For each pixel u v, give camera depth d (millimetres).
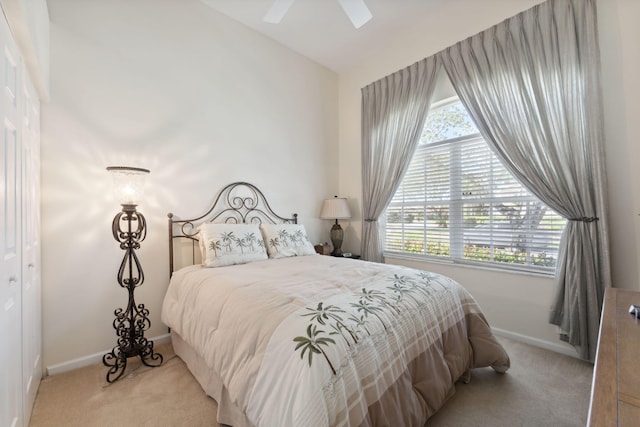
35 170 1689
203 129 2656
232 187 2867
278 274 1911
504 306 2479
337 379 985
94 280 2055
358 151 3781
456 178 2865
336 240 3621
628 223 1897
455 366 1573
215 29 2756
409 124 3057
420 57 3018
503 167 2543
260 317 1268
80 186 2002
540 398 1630
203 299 1701
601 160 1911
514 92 2303
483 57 2467
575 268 1997
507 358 1804
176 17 2502
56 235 1902
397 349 1269
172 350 2227
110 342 2113
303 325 1133
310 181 3656
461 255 2822
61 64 1936
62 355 1919
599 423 491
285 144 3369
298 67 3514
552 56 2115
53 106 1896
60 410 1529
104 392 1687
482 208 2676
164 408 1550
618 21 1920
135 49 2271
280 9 2211
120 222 2162
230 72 2863
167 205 2428
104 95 2115
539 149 2178
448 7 2756
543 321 2264
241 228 2516
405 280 1740
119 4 2199
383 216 3535
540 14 2172
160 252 2385
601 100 1929
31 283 1546
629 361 708
